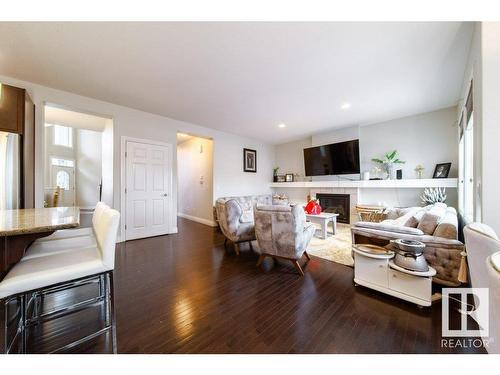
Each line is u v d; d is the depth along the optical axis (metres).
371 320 1.56
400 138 4.32
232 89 2.97
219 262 2.76
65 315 1.61
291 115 4.11
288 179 6.24
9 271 1.10
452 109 3.74
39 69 2.45
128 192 3.78
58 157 7.84
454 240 1.81
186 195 6.33
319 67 2.41
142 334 1.41
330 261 2.77
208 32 1.84
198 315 1.62
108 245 1.24
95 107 3.35
